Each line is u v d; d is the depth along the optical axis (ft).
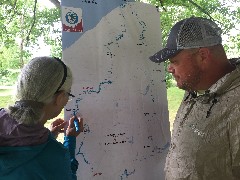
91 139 5.49
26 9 18.93
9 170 3.91
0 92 27.04
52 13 19.45
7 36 18.65
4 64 25.70
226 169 4.40
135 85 5.94
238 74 4.34
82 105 5.36
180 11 16.78
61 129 5.32
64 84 4.21
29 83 3.97
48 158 4.02
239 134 4.25
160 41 6.34
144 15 6.12
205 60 4.49
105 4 5.58
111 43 5.64
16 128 3.92
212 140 4.44
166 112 6.41
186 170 4.70
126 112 5.83
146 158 6.10
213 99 4.49
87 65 5.39
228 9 17.79
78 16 5.28
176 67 4.65
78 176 5.43
